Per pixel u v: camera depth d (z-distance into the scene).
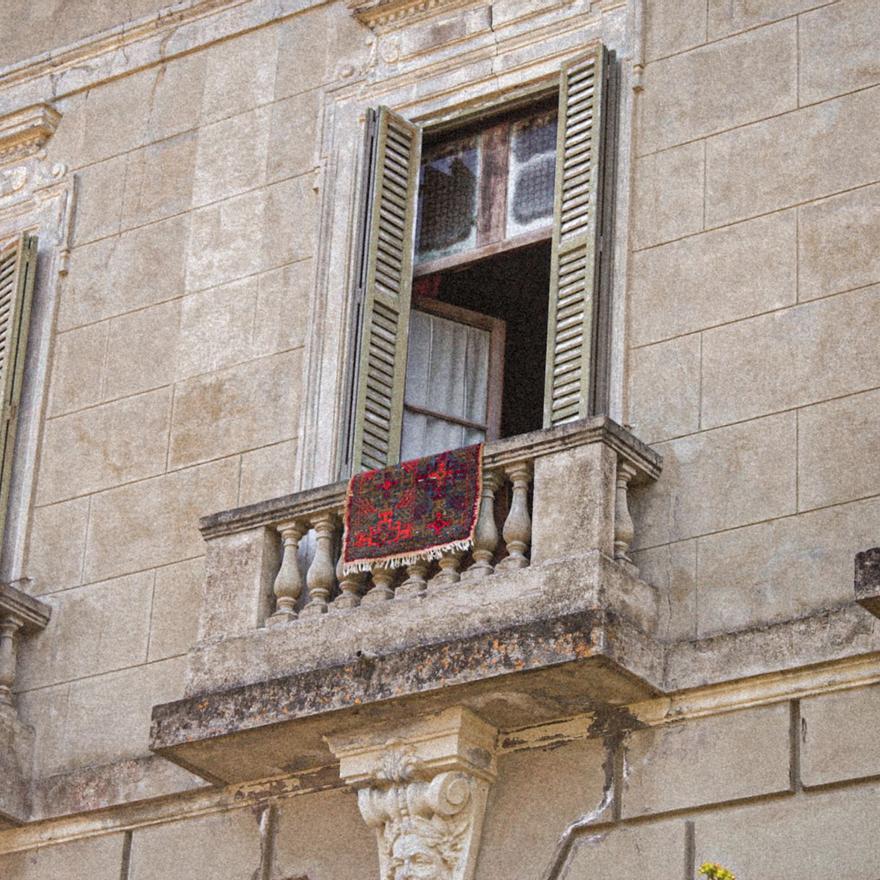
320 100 27.77
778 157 24.52
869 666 21.91
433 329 26.69
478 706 23.02
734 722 22.41
